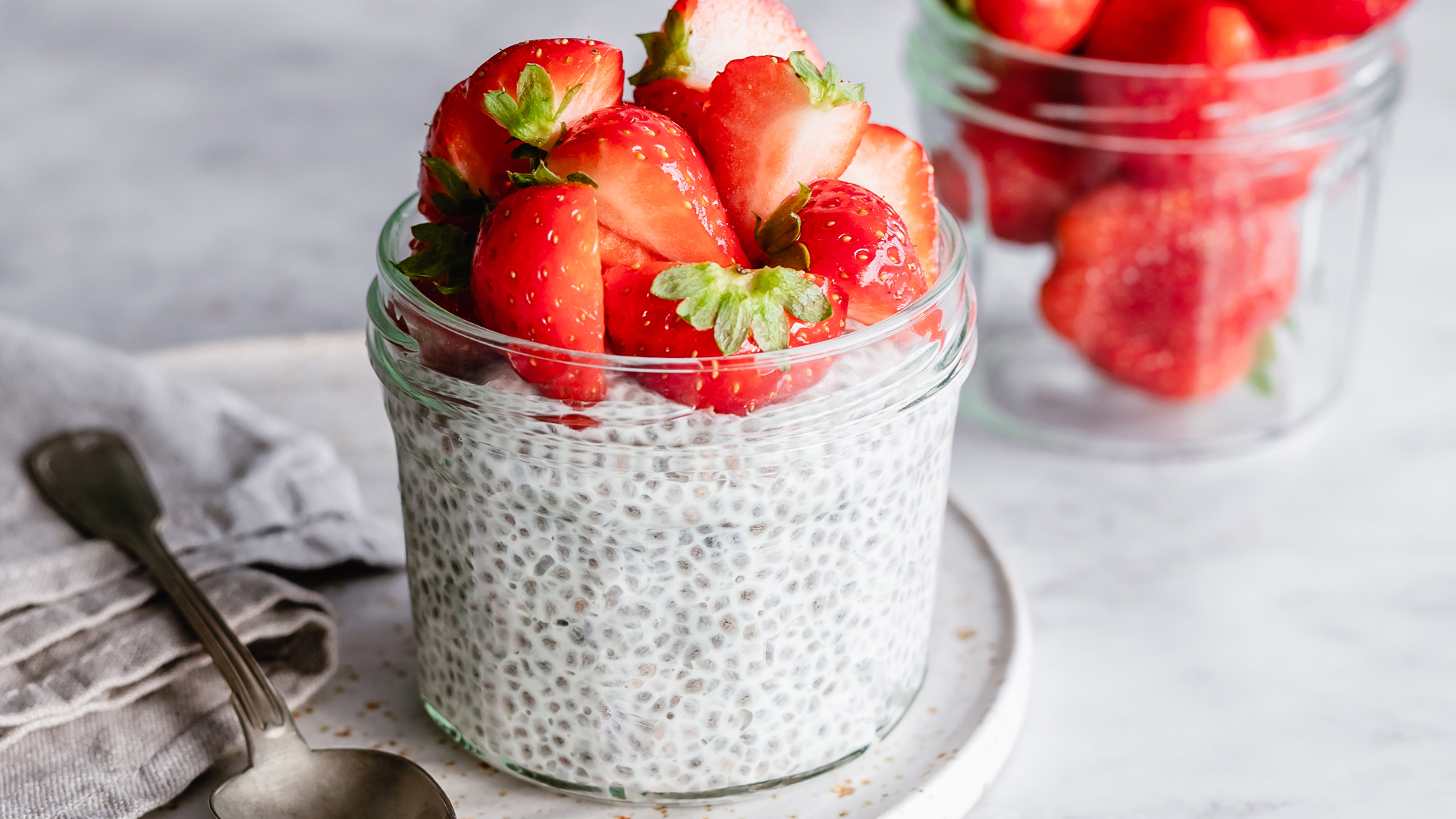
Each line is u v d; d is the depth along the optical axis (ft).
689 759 1.81
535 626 1.79
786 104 1.74
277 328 2.49
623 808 1.84
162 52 3.56
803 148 1.75
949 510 2.10
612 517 1.74
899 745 1.88
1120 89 2.12
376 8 3.74
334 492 2.05
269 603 1.91
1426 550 2.12
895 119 2.98
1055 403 2.28
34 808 1.79
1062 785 1.90
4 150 3.14
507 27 3.57
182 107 3.34
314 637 1.93
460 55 3.49
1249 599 2.06
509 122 1.73
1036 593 2.07
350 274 2.68
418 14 3.69
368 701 1.93
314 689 1.90
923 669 1.91
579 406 1.71
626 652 1.78
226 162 3.10
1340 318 2.29
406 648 1.98
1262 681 1.98
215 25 3.68
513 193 1.73
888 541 1.81
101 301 2.57
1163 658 2.00
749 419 1.72
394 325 1.79
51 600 1.91
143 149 3.16
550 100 1.73
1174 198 2.16
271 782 1.82
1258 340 2.29
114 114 3.30
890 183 1.81
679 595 1.76
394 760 1.83
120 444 2.06
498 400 1.73
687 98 1.80
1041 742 1.93
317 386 2.25
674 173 1.72
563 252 1.70
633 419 1.71
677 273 1.70
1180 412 2.28
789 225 1.75
